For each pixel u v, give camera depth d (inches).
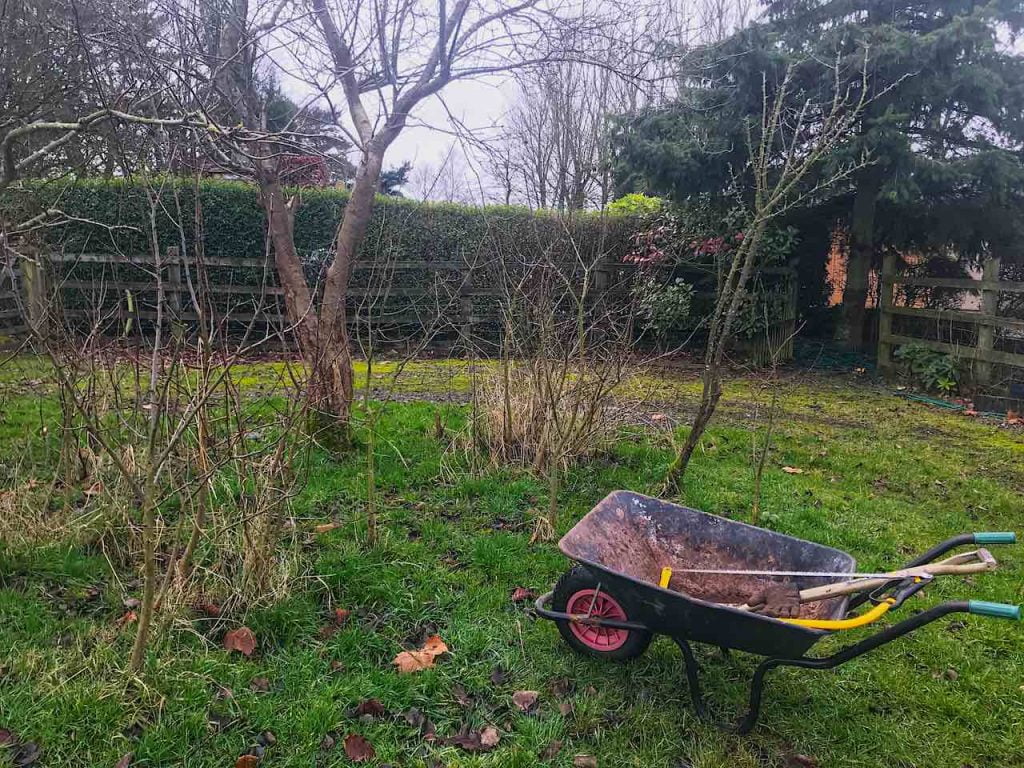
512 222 374.3
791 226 407.5
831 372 402.9
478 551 156.1
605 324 279.9
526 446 210.4
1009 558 169.3
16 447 194.9
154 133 142.0
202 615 125.4
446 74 203.3
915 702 115.3
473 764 97.2
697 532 133.0
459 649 122.3
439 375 335.3
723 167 380.8
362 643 122.0
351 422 193.2
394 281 432.8
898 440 266.4
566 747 102.1
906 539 178.2
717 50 347.3
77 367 161.0
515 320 245.9
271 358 341.7
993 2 328.2
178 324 118.4
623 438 238.5
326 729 101.8
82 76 176.6
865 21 375.2
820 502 199.8
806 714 111.9
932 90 328.5
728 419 284.2
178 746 97.0
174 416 135.4
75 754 94.1
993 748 106.0
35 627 119.6
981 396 324.2
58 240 338.3
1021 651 129.4
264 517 132.6
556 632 128.8
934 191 353.7
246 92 185.9
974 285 335.0
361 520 168.9
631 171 387.9
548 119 343.0
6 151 121.5
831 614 109.7
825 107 334.3
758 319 405.7
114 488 153.8
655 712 110.0
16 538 143.2
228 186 415.5
